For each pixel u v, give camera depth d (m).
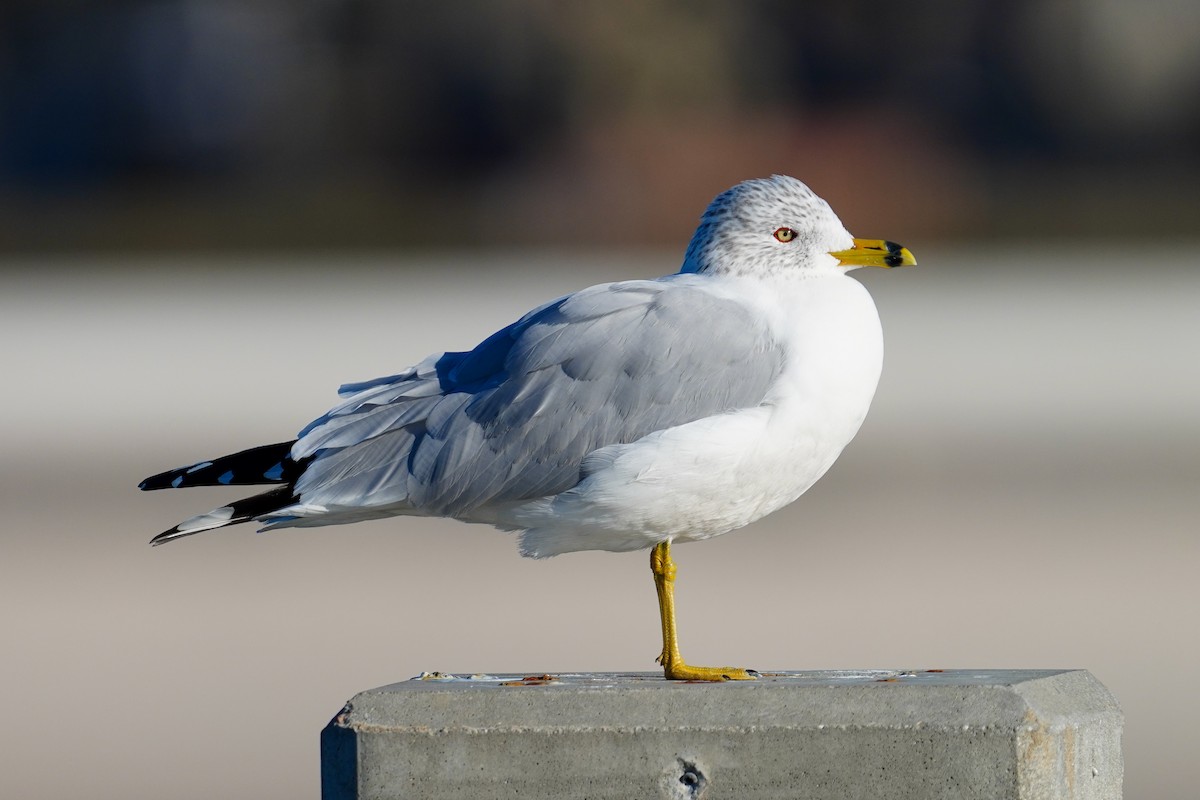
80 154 46.50
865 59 43.94
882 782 4.85
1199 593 12.45
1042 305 29.31
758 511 6.45
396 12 44.59
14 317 31.02
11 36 47.22
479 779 4.95
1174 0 45.75
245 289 33.75
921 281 32.62
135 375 24.84
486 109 43.44
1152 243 38.34
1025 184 42.78
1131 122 45.53
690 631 11.60
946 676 5.45
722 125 41.09
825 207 6.83
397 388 6.57
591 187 39.84
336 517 6.55
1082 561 13.57
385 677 10.76
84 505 16.64
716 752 4.89
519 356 6.41
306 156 45.66
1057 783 4.95
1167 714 10.13
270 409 21.47
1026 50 45.19
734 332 6.38
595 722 4.93
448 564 14.42
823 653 10.88
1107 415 20.69
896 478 17.28
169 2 47.75
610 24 41.66
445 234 40.44
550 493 6.32
